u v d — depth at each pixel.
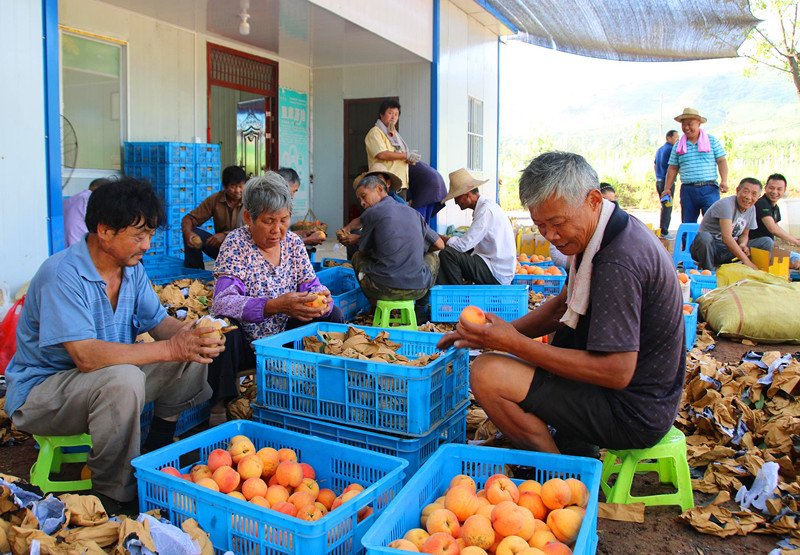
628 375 2.47
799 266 7.95
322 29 10.05
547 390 2.64
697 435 3.48
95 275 2.67
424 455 2.83
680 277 6.05
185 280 5.58
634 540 2.54
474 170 15.38
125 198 2.54
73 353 2.57
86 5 8.38
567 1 12.13
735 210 7.86
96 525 2.06
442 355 2.96
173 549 2.00
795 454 3.08
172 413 2.95
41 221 4.65
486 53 15.55
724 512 2.64
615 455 2.86
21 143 4.50
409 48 11.43
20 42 4.45
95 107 8.74
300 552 1.99
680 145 10.50
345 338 3.51
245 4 8.71
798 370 3.73
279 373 3.08
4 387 3.83
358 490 2.35
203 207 6.44
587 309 2.61
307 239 6.18
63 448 3.05
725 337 5.90
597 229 2.51
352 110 14.48
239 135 11.97
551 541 2.04
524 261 7.63
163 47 9.63
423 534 2.08
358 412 2.88
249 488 2.39
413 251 5.32
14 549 1.94
